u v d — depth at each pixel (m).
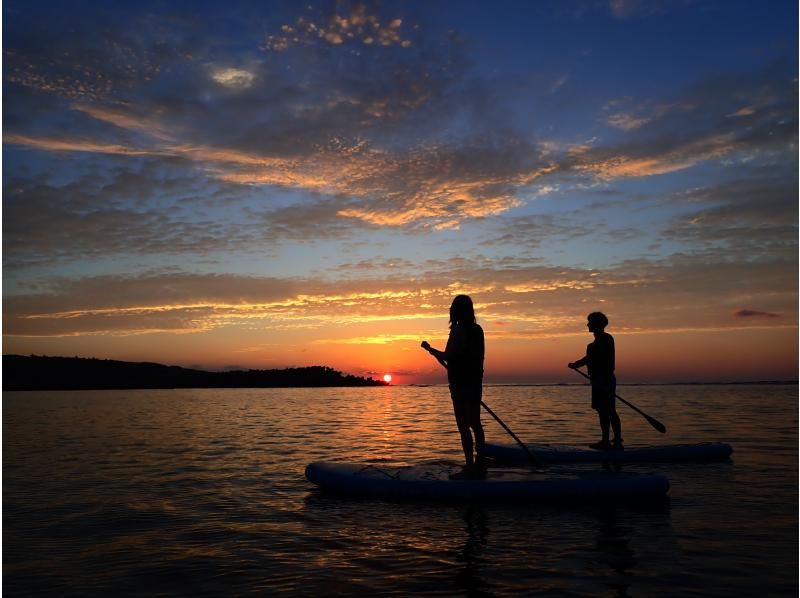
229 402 28.53
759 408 18.88
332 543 3.96
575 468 6.37
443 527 4.34
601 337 7.76
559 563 3.50
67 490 5.88
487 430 11.51
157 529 4.39
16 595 3.09
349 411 19.38
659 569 3.38
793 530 4.20
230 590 3.13
